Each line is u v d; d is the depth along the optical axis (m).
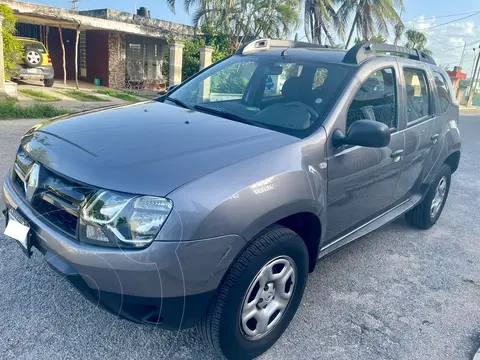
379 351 2.80
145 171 2.15
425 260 4.20
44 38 20.08
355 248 4.32
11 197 2.62
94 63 20.41
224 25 18.66
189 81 3.97
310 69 3.38
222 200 2.13
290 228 2.76
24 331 2.62
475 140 13.05
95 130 2.65
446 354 2.84
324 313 3.14
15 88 11.41
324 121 2.89
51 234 2.23
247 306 2.40
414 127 3.97
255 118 3.10
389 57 3.73
